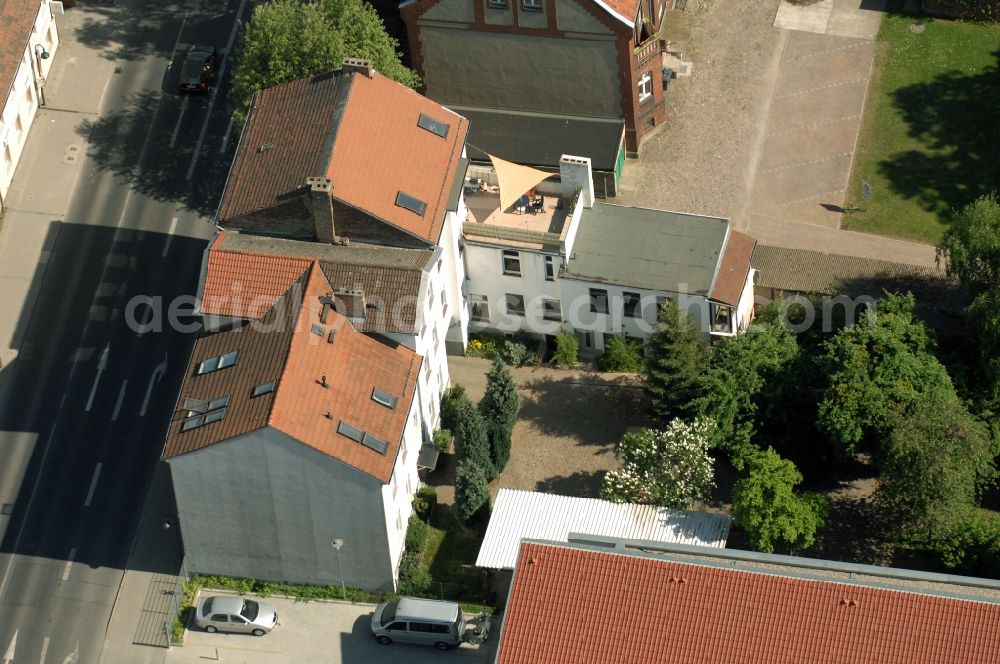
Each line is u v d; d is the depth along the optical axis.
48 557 96.31
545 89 114.06
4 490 99.38
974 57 121.62
